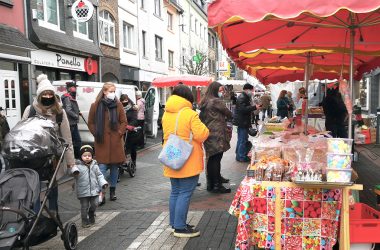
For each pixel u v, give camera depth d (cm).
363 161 1049
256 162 471
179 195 516
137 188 813
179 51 3441
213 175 741
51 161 475
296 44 667
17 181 423
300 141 495
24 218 400
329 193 410
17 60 1195
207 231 537
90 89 1230
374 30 600
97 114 682
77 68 1723
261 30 581
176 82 1562
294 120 1034
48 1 1539
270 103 2320
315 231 414
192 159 506
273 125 791
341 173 382
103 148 686
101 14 2019
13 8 1290
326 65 1012
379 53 726
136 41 2481
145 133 1536
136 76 2481
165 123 515
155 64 2828
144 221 592
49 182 465
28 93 1348
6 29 1191
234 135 1908
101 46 1998
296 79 1249
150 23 2728
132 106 939
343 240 404
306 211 413
